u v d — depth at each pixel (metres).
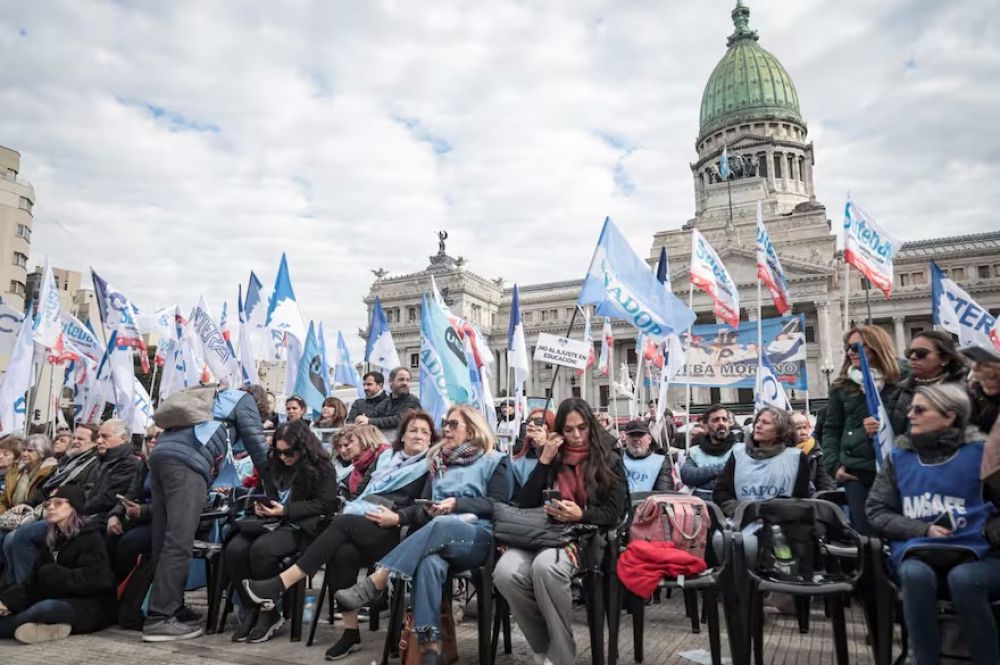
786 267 79.94
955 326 17.11
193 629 9.02
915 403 7.02
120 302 18.20
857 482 8.86
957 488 6.64
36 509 10.70
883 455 7.86
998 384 7.51
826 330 77.12
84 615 9.05
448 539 7.25
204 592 12.20
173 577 8.93
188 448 9.41
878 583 6.71
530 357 98.56
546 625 7.36
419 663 7.16
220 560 9.26
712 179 113.56
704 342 23.91
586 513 7.43
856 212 16.00
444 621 7.83
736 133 112.56
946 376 8.05
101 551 9.30
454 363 15.01
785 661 7.74
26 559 9.54
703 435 12.41
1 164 72.31
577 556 7.35
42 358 19.84
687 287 83.69
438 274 103.25
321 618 10.19
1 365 45.06
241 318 22.30
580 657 8.07
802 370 23.38
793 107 114.00
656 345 23.88
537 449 8.38
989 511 6.51
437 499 8.42
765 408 9.87
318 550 8.09
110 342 18.22
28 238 74.19
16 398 17.00
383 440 11.02
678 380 23.50
